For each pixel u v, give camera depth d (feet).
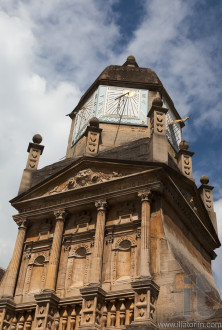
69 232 79.87
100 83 104.06
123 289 68.54
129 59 120.88
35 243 82.33
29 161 93.15
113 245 73.97
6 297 76.43
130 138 93.81
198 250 86.38
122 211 76.28
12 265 80.12
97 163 81.05
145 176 75.15
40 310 70.85
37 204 85.20
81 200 79.51
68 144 106.11
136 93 102.22
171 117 107.96
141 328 59.31
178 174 77.61
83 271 75.25
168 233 71.41
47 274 75.10
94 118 90.07
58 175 84.74
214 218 96.84
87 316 65.46
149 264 66.54
